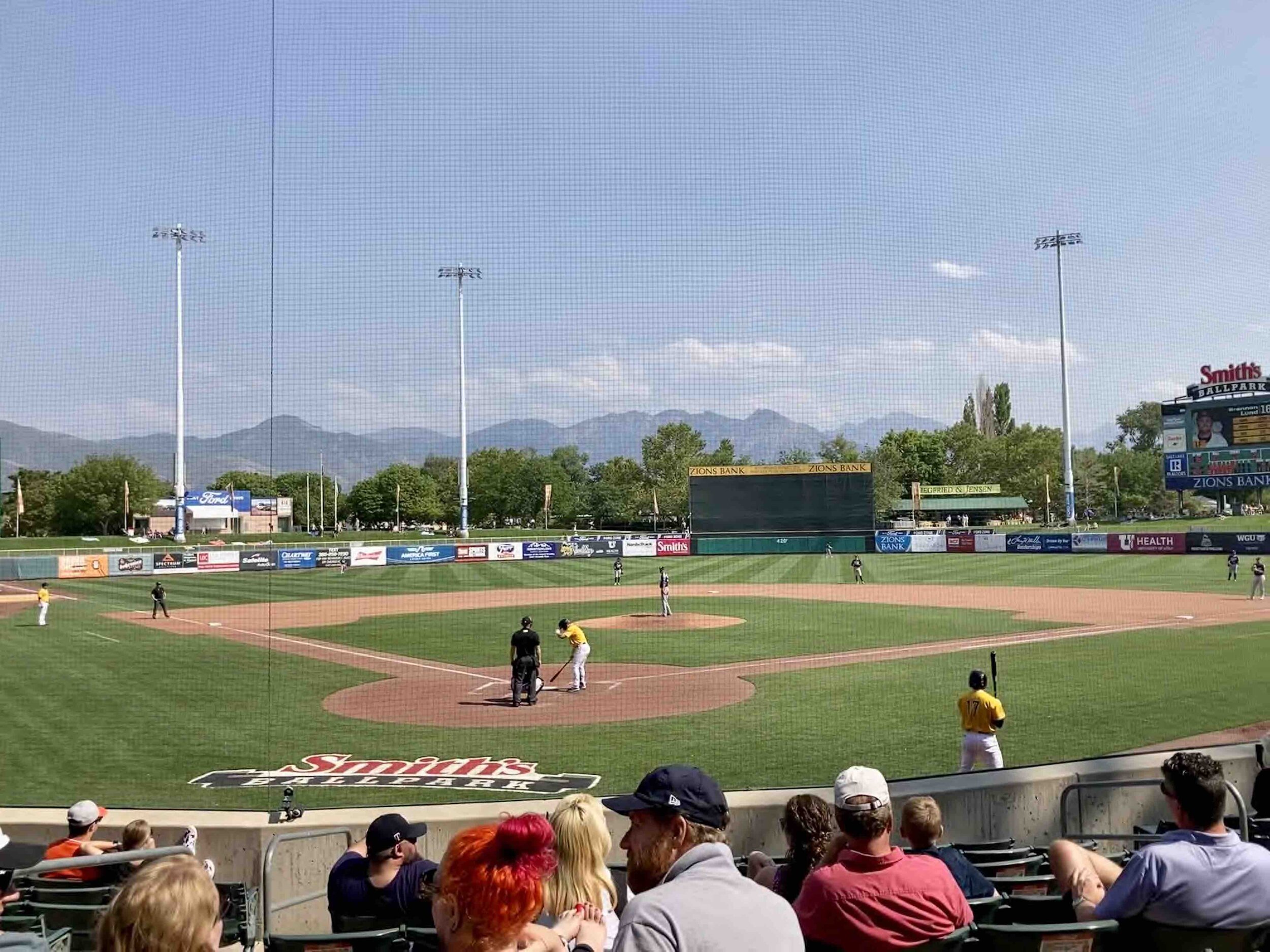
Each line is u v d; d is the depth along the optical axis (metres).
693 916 2.96
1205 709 15.35
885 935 3.99
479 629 28.72
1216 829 4.47
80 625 30.88
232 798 11.64
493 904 3.07
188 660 23.23
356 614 32.97
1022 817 8.21
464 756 13.60
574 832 4.29
